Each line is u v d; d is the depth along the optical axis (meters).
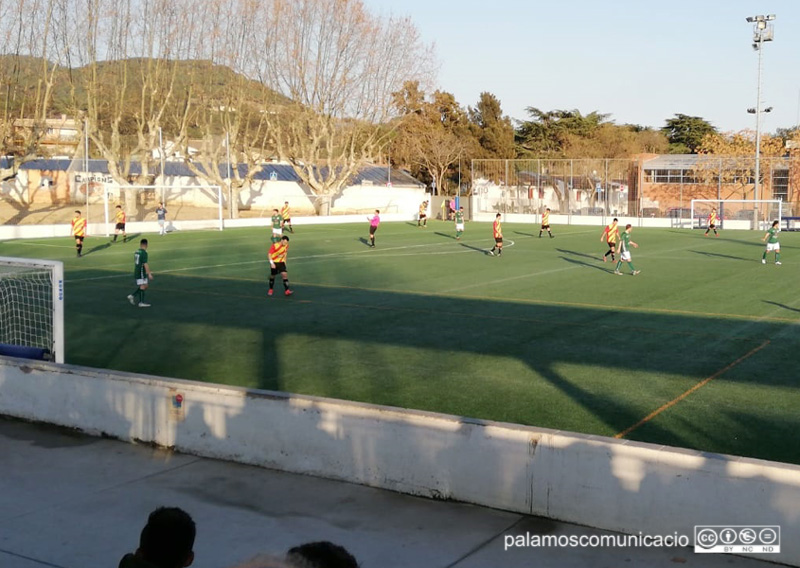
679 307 19.58
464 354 14.34
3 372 10.33
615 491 6.62
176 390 8.88
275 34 56.56
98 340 15.72
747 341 15.32
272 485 7.86
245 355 14.38
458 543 6.46
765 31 50.12
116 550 6.40
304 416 8.12
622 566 6.02
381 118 60.19
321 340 15.75
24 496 7.57
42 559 6.23
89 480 8.02
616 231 30.58
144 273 20.02
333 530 6.75
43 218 48.59
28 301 19.70
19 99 48.31
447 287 23.39
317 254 33.59
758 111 51.31
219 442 8.66
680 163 63.69
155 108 55.91
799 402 11.02
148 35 52.66
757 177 51.53
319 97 58.19
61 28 49.09
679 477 6.36
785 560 5.98
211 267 28.47
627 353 14.33
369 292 22.41
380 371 13.05
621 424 10.05
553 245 38.59
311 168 59.47
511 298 21.20
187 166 60.34
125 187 43.91
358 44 58.31
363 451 7.80
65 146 52.81
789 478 5.95
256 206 63.78
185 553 3.24
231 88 56.00
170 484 7.90
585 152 81.75
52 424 9.91
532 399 11.25
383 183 68.62
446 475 7.38
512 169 61.62
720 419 10.23
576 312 18.89
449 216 63.75
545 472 6.92
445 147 75.06
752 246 38.34
